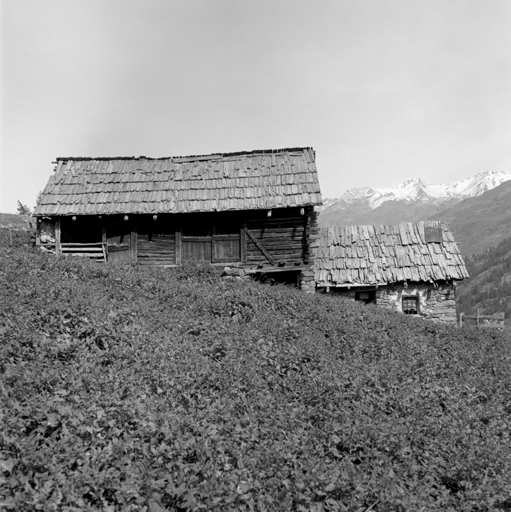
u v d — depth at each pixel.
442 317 27.31
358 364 11.83
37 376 7.77
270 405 8.98
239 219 24.95
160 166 26.94
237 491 6.33
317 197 24.19
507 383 13.30
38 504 5.25
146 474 6.28
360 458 8.07
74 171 26.56
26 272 13.91
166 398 8.51
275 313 15.22
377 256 28.58
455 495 7.88
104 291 14.05
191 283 17.80
